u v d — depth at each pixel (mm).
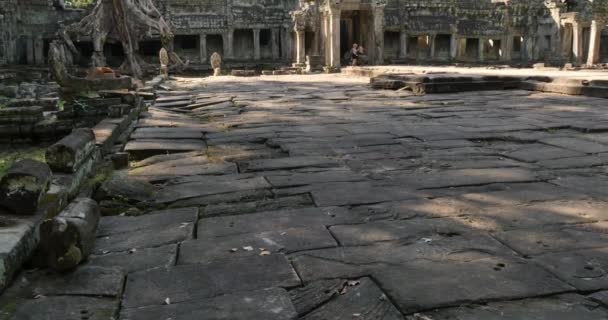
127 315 3068
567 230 4332
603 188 5609
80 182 5492
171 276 3570
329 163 6984
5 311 3084
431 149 7914
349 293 3295
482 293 3234
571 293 3234
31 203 4000
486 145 8312
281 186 5816
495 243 4074
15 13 40375
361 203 5168
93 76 15250
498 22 46438
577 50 41031
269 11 46188
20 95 24375
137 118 11891
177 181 6148
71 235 3586
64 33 34938
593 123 9898
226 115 12344
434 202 5168
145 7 31344
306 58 38344
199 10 44531
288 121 11109
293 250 3994
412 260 3762
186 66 37844
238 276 3557
